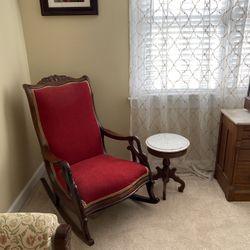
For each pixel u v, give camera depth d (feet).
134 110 7.84
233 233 5.88
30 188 7.54
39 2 7.13
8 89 6.51
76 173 5.89
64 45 7.56
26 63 7.65
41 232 3.27
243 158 6.59
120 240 5.74
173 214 6.52
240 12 6.89
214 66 7.45
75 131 6.59
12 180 6.61
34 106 6.21
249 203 6.88
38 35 7.47
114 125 8.35
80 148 6.64
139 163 6.59
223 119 7.35
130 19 7.07
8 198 6.38
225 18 6.96
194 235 5.84
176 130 8.13
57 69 7.80
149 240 5.73
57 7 7.12
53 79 6.82
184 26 7.05
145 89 7.59
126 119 8.27
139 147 6.50
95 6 7.09
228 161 6.98
